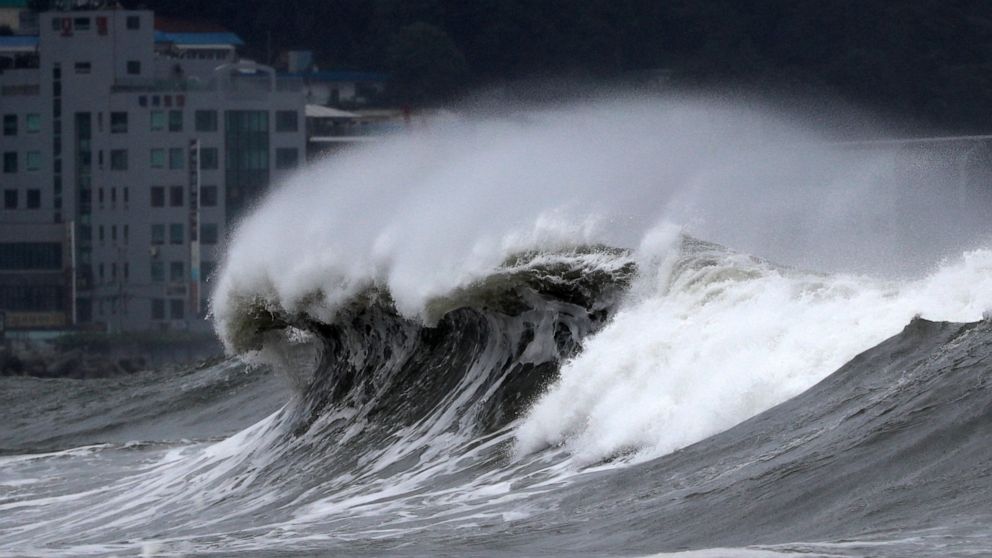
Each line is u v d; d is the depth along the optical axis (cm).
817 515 5088
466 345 8656
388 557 5197
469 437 7888
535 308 8219
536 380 8012
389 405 8894
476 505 6419
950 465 5128
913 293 6831
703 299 7406
